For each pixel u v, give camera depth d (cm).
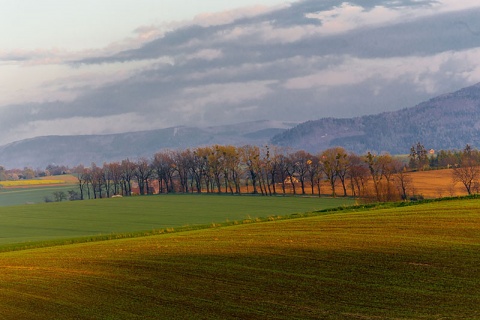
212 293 5978
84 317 5572
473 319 4772
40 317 5672
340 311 5197
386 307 5206
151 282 6550
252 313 5309
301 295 5706
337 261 6756
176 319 5312
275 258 7125
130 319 5412
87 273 7175
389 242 7438
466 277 5841
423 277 5934
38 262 8094
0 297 6378
